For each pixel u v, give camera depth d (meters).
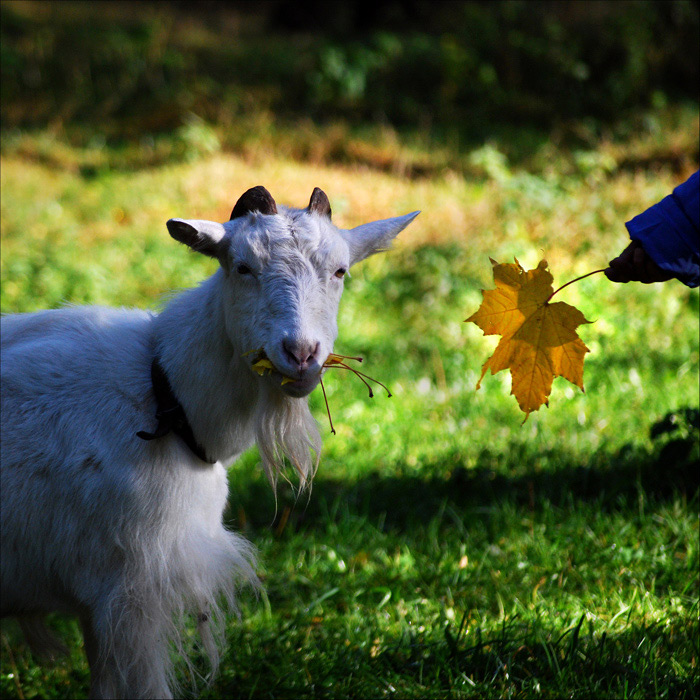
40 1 35.16
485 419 8.98
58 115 25.64
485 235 13.73
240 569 5.01
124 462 4.47
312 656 5.50
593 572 6.11
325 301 4.29
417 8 33.22
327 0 33.97
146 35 30.17
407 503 7.44
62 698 5.37
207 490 4.72
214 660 5.00
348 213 15.99
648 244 4.42
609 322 10.38
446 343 11.12
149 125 24.62
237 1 37.34
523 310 4.21
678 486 7.04
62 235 15.82
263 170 19.12
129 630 4.55
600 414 8.61
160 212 17.02
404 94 25.47
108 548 4.51
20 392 4.66
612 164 16.61
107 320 4.94
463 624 5.45
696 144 17.84
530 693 4.84
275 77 27.31
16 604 4.89
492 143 20.89
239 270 4.28
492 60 25.84
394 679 5.17
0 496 4.56
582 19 26.25
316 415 9.23
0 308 11.49
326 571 6.48
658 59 23.61
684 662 4.99
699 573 5.93
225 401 4.56
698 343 10.11
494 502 7.16
